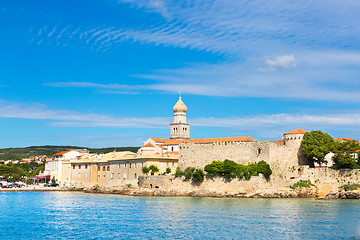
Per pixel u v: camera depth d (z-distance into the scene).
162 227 88.25
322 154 161.75
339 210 111.06
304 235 79.50
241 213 106.31
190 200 140.88
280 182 158.75
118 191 180.75
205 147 166.75
